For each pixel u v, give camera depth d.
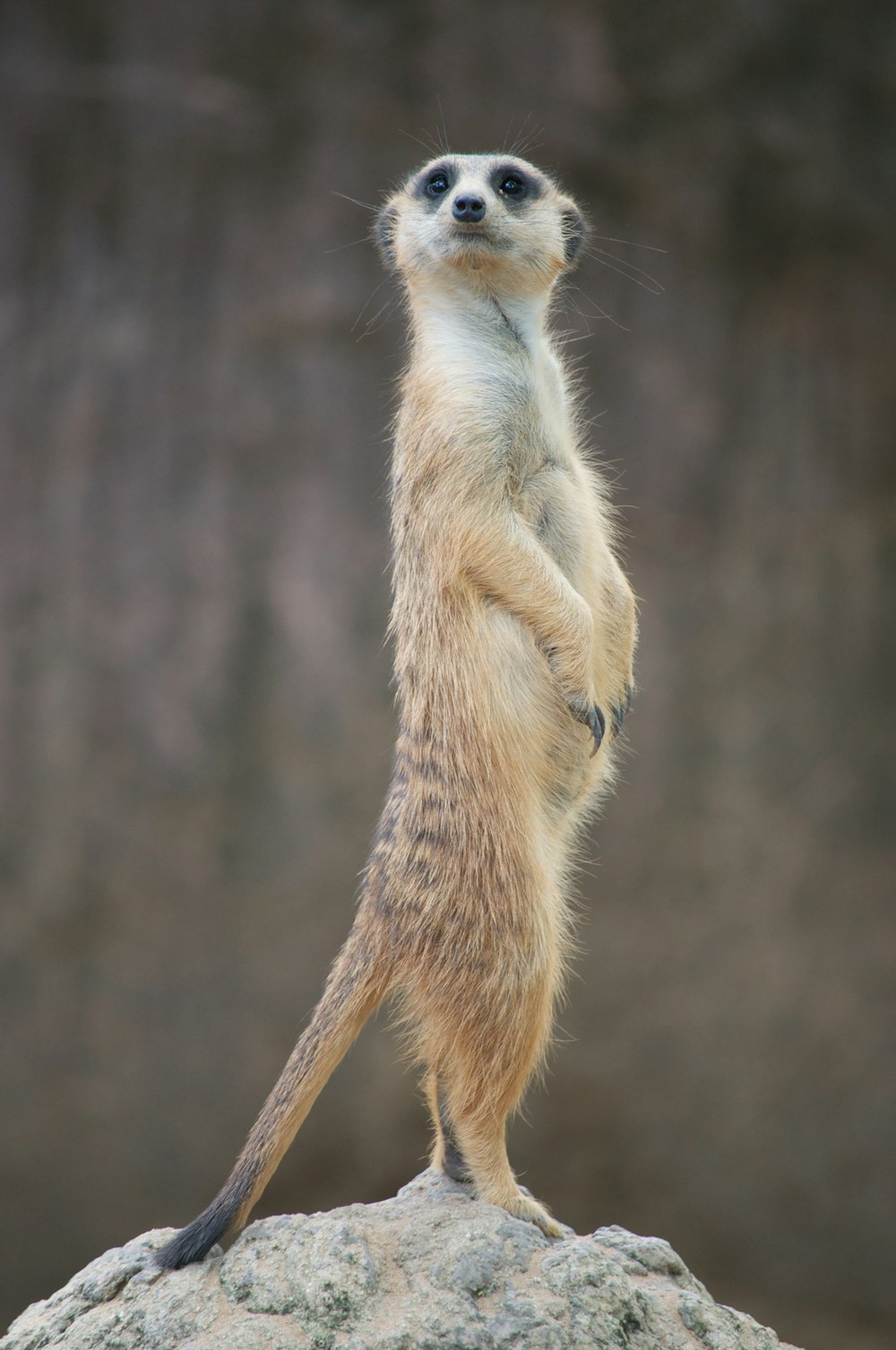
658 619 18.25
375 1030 17.02
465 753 6.21
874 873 18.19
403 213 7.55
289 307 17.80
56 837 17.16
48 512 17.44
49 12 17.34
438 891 6.15
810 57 17.80
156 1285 5.71
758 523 18.38
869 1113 17.64
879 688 18.45
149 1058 16.94
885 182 18.02
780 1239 17.44
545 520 6.86
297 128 17.77
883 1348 16.88
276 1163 6.08
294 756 17.59
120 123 17.56
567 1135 17.44
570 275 8.02
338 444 17.88
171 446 17.67
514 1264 5.57
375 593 17.86
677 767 18.20
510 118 17.78
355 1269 5.46
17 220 17.44
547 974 6.18
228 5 17.48
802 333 18.36
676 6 17.59
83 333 17.56
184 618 17.61
